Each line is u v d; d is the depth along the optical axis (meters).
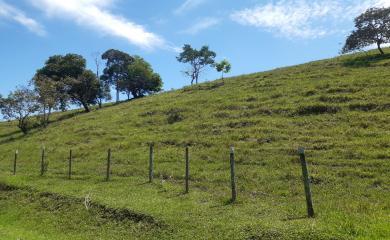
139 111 52.75
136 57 104.62
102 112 62.41
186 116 43.81
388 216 14.41
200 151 31.34
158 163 30.09
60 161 36.47
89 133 46.22
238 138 32.69
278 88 46.34
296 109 36.75
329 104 35.81
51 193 24.69
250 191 21.34
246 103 42.53
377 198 17.81
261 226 14.70
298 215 15.93
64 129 53.22
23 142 51.41
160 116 46.81
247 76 62.59
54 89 72.12
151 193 22.27
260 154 27.81
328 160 24.42
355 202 17.16
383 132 28.06
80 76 86.56
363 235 12.77
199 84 66.19
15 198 25.98
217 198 20.09
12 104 63.31
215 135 34.78
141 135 40.34
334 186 20.39
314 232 13.38
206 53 113.12
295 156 26.17
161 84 104.38
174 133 38.38
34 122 68.62
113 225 18.48
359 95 36.69
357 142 26.80
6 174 33.31
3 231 19.53
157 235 16.47
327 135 29.69
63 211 21.67
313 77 48.41
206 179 24.67
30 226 20.77
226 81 62.47
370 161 23.16
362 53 61.22
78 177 28.98
